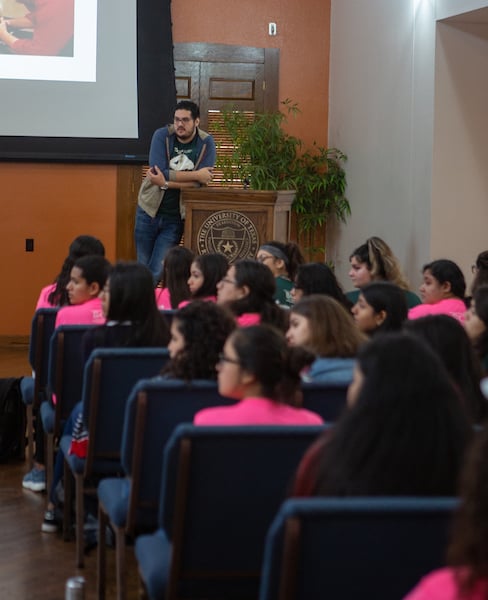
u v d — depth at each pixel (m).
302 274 5.37
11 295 11.48
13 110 11.07
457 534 1.50
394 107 10.25
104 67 11.17
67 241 11.48
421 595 1.57
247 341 3.07
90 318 5.35
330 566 2.07
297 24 12.18
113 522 3.79
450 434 2.13
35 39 11.07
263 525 2.86
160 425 3.50
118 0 11.16
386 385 2.14
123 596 3.78
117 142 11.21
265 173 11.60
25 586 4.34
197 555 2.87
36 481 5.86
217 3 12.02
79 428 4.40
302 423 3.05
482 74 9.39
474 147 9.42
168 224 9.11
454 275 6.08
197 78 12.04
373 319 4.56
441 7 9.17
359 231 11.36
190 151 9.01
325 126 12.30
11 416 6.45
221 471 2.79
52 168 11.40
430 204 9.37
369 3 10.91
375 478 2.12
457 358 3.21
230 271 4.74
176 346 3.61
